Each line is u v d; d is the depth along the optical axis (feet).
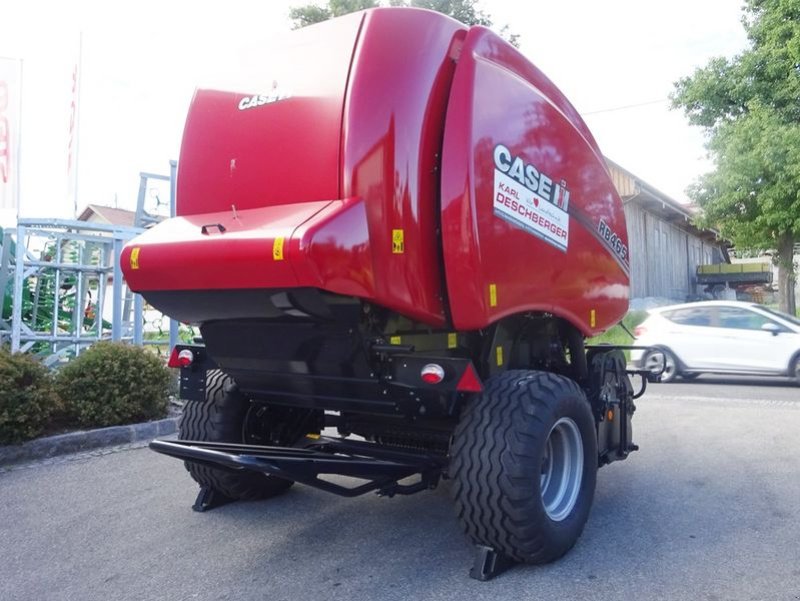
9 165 39.40
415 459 14.97
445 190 12.39
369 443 16.30
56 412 23.40
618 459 18.15
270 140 12.66
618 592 12.03
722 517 16.02
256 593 12.19
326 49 12.44
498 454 12.23
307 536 14.99
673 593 11.96
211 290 12.09
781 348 39.70
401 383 12.37
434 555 13.84
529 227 14.15
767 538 14.58
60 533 15.25
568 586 12.29
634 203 96.02
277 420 16.98
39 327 38.19
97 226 32.14
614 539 14.67
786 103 65.57
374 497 17.80
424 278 12.30
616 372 18.38
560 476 13.96
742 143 63.87
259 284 11.28
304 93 12.35
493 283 12.87
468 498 12.41
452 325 12.83
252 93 13.19
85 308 41.19
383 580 12.66
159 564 13.53
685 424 27.63
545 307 14.79
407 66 12.35
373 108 11.80
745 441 24.17
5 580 12.88
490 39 13.88
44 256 37.99
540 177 14.61
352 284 11.09
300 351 12.83
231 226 12.13
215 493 16.90
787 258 69.15
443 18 13.25
